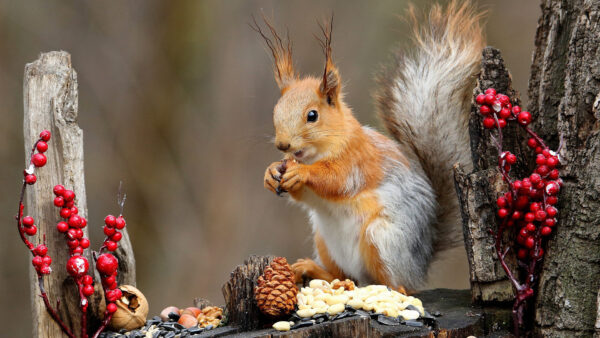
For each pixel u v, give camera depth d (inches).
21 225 272.4
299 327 265.6
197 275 600.7
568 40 288.5
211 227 613.6
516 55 585.9
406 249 324.5
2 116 617.0
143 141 635.5
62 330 270.4
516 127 290.4
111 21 652.1
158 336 279.1
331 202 330.0
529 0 590.2
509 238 283.4
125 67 645.3
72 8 649.0
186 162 631.2
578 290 264.7
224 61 644.1
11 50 631.8
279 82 357.1
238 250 605.6
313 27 615.2
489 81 289.3
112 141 634.8
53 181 272.5
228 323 291.1
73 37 644.1
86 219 278.5
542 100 294.0
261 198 618.5
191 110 641.0
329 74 332.2
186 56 649.6
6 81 624.1
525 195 273.4
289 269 279.3
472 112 291.1
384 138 348.8
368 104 594.9
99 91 637.9
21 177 612.7
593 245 263.3
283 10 626.2
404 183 333.1
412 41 389.4
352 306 277.7
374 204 326.3
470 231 285.3
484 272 283.3
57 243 270.5
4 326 591.5
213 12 652.7
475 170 293.4
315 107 326.6
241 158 625.9
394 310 275.1
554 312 269.0
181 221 618.2
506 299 283.0
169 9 656.4
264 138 556.7
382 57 601.0
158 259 610.9
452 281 559.8
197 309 320.5
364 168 329.1
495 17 593.9
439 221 356.5
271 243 607.8
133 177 627.5
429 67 361.1
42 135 265.6
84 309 265.4
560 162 273.3
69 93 279.4
